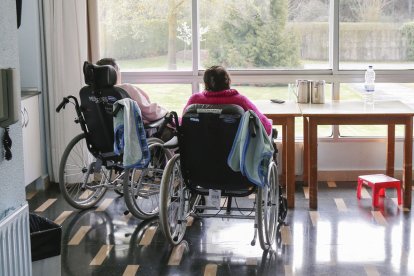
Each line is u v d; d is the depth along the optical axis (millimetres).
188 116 4105
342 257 4195
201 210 5070
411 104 5984
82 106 4871
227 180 4207
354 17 5902
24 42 5652
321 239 4516
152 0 5965
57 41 5691
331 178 6016
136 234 4660
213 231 4699
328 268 4023
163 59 6047
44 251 3367
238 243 4457
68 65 5738
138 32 6023
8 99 2615
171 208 4582
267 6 5938
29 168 5480
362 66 5973
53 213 5137
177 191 4605
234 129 4051
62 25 5680
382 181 5277
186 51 6023
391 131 5676
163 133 5105
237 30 5977
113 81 4695
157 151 5059
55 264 3426
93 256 4242
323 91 5598
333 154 6000
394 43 5922
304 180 5887
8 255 2715
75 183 5770
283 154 5754
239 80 5988
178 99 6086
